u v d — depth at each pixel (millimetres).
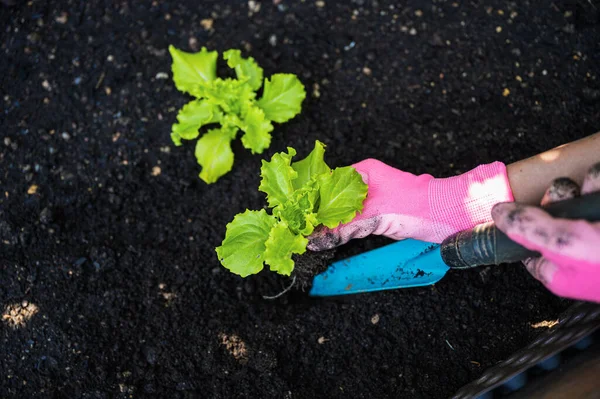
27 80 1106
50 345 975
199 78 1058
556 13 1122
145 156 1072
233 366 976
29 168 1060
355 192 883
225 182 1057
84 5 1149
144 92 1101
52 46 1125
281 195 890
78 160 1067
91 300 1000
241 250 892
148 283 1014
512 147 1053
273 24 1139
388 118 1081
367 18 1139
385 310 991
